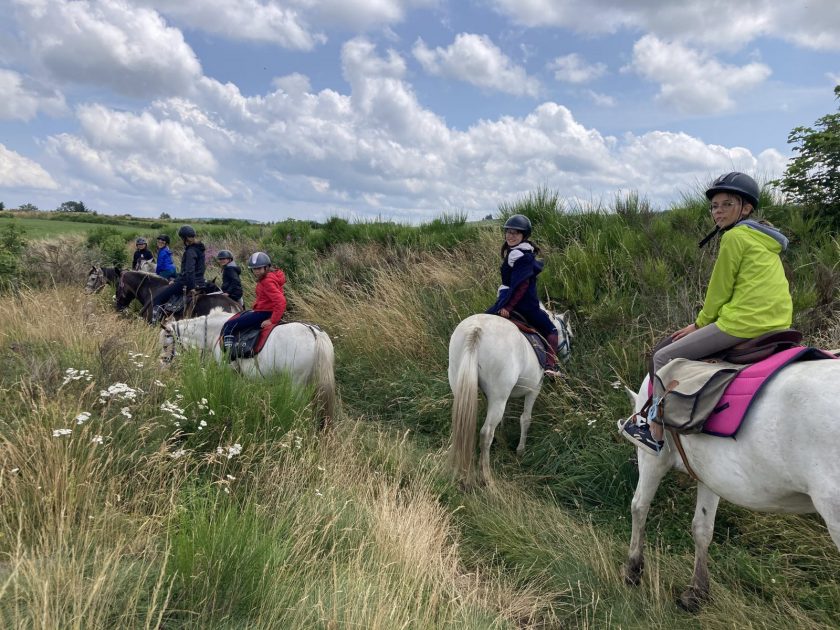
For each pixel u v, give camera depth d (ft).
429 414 20.44
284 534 10.88
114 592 7.88
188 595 8.39
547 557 12.37
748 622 10.02
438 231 38.93
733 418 8.30
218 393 14.34
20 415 12.48
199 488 11.32
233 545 9.07
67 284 35.60
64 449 10.85
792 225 23.44
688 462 9.71
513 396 17.67
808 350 8.32
